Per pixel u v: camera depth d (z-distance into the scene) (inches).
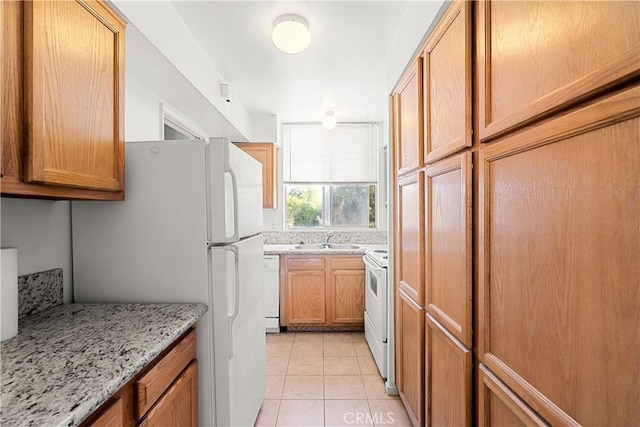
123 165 52.1
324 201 160.7
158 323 45.9
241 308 61.5
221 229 55.1
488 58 39.6
